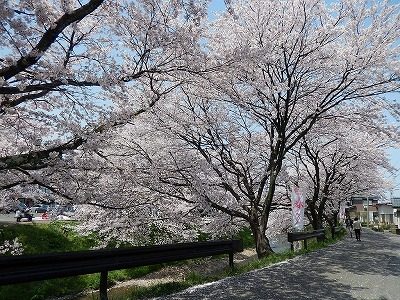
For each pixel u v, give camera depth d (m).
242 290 7.09
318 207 23.75
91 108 7.89
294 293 6.94
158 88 9.95
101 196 8.79
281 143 13.34
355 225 23.73
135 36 7.97
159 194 11.48
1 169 6.73
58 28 5.82
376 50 12.01
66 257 5.11
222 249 8.98
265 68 12.26
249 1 11.81
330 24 12.01
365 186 31.42
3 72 5.79
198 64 8.19
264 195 17.73
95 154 9.14
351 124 14.92
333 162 22.25
